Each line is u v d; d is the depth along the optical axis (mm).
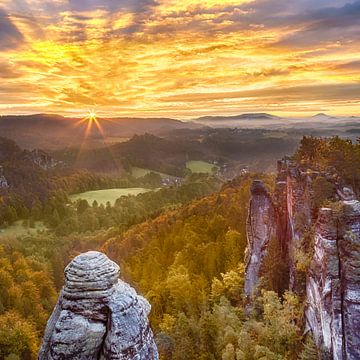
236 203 110688
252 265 56062
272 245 52781
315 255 35656
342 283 30375
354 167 45688
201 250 91250
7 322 81750
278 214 55000
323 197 41438
